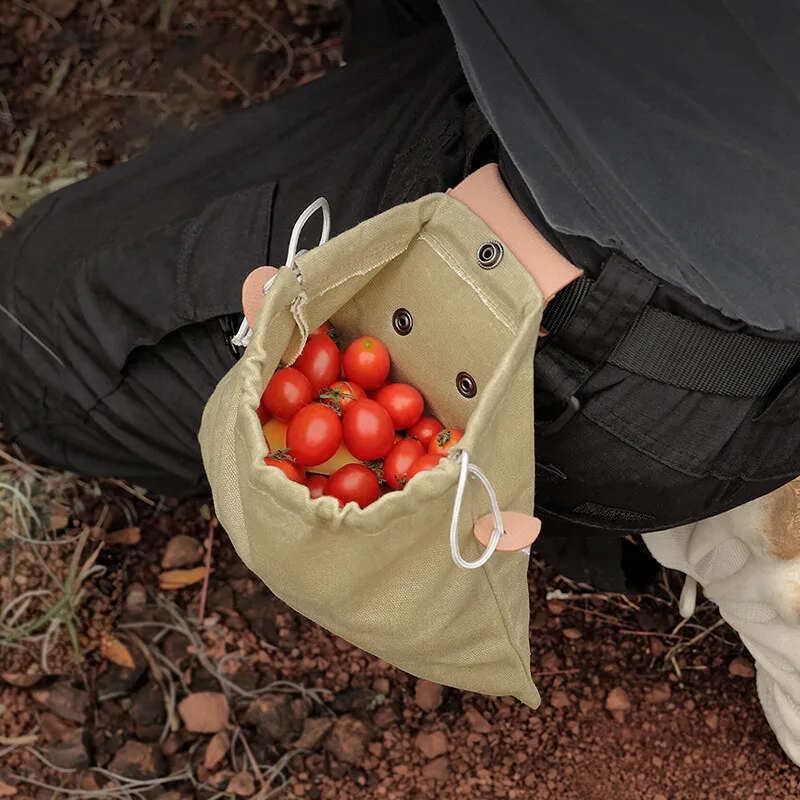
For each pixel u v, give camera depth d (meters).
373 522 0.82
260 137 1.19
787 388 0.95
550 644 1.28
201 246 1.09
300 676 1.26
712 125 0.91
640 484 0.99
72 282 1.17
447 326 0.95
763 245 0.90
